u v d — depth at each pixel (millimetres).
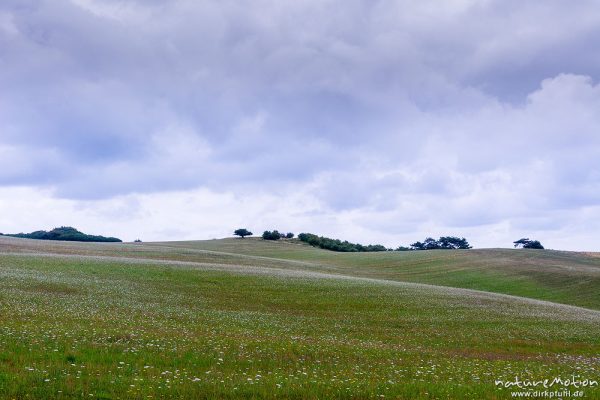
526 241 197250
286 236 191500
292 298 53969
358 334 36688
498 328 42906
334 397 16328
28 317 30688
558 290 81812
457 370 23297
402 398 16594
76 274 59031
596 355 33375
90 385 15797
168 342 24547
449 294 61344
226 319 38750
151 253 104938
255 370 20219
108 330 26875
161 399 14969
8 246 94688
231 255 113250
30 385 15312
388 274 104188
